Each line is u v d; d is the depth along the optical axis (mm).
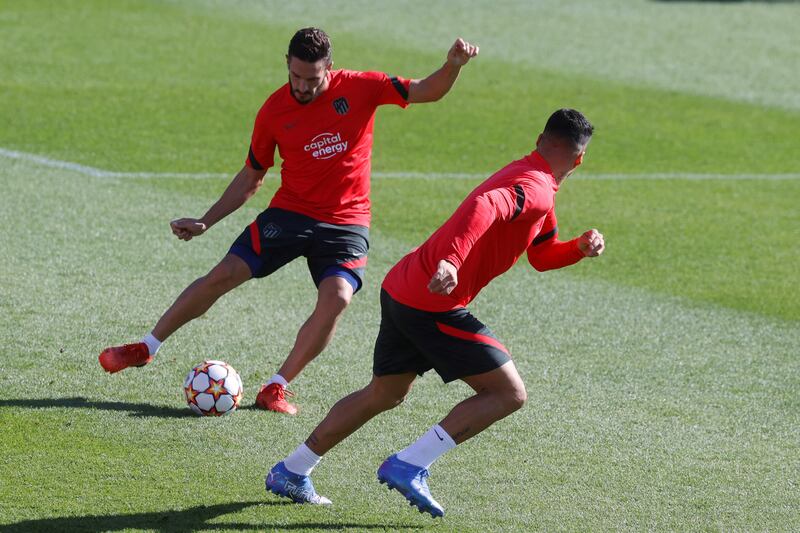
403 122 51500
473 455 20688
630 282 32656
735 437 22172
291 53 20750
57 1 69812
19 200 36375
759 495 19578
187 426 21203
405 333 17281
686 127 54812
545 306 29984
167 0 72750
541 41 70250
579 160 17641
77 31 63312
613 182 44875
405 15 73812
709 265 34781
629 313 29828
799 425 22969
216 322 27141
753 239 38000
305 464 18000
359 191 22547
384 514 18141
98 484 18531
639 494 19391
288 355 23984
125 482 18672
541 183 16938
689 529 18172
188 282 30000
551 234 18750
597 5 82188
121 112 49250
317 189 22188
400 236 35938
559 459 20688
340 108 21922
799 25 80625
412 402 23016
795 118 57875
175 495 18312
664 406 23609
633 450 21266
